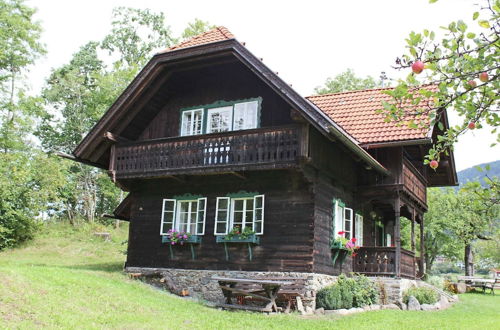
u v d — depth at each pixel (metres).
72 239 32.06
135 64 36.06
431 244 35.72
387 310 15.84
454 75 5.32
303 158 14.31
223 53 15.92
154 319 11.32
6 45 30.06
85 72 40.69
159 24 38.34
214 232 16.91
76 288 12.71
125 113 17.89
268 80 14.83
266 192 16.38
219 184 17.33
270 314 13.69
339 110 19.88
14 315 9.72
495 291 32.94
